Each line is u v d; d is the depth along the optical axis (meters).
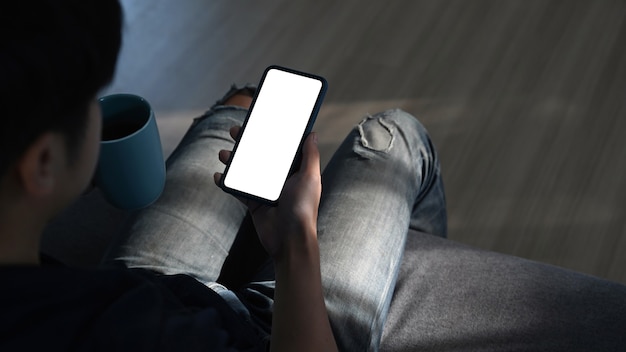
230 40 1.77
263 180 0.76
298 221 0.66
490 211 1.44
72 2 0.33
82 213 1.09
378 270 0.82
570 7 1.80
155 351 0.42
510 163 1.50
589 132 1.54
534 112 1.58
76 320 0.39
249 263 1.01
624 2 1.79
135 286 0.44
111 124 0.77
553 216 1.42
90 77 0.35
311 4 1.84
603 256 1.36
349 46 1.75
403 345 0.86
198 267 0.85
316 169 0.70
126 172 0.75
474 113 1.59
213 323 0.48
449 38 1.75
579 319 0.85
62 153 0.37
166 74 1.71
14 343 0.36
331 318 0.77
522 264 0.93
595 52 1.69
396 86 1.66
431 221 1.17
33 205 0.37
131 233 0.87
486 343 0.85
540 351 0.83
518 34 1.75
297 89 0.80
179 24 1.81
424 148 1.04
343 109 1.62
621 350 0.82
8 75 0.30
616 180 1.46
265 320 0.79
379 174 0.94
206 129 1.02
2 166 0.33
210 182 0.92
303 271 0.63
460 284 0.91
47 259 0.48
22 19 0.31
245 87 1.13
